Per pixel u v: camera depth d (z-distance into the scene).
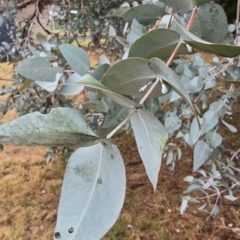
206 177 0.65
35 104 0.84
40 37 0.75
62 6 1.12
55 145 0.19
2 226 0.95
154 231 0.93
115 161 0.22
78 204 0.21
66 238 0.20
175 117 0.58
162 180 1.15
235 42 0.49
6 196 1.06
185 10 0.31
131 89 0.25
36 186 1.11
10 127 0.18
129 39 0.44
